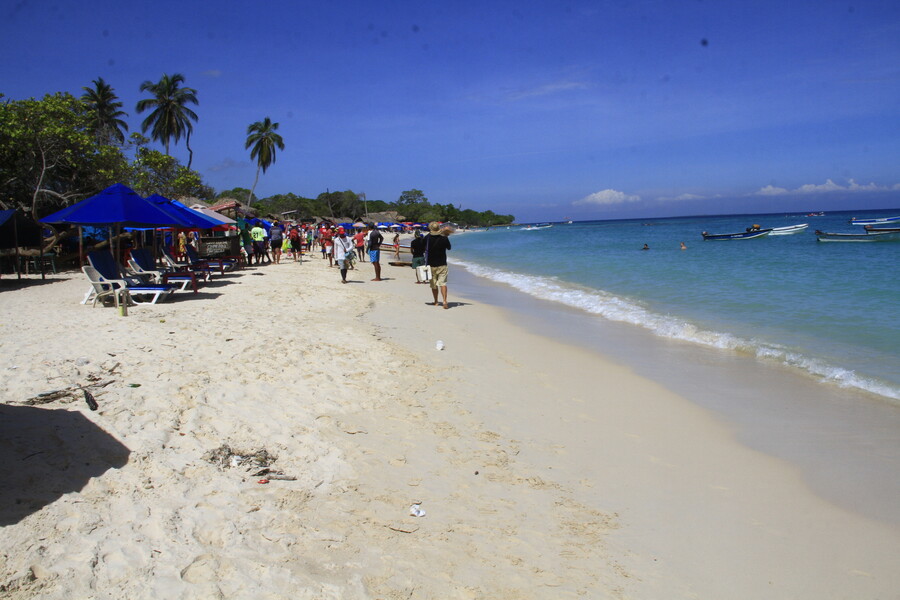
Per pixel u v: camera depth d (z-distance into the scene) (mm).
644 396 6961
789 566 3611
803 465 5062
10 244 15492
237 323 9406
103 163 23984
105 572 2996
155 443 4523
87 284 14602
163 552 3225
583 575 3428
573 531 3918
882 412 6352
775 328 10625
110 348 7152
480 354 8734
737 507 4328
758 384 7449
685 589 3357
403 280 19172
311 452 4758
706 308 12992
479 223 183500
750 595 3320
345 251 17000
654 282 18219
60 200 24641
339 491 4188
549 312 13211
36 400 5152
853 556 3725
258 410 5504
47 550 3090
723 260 26047
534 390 7055
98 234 21891
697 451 5352
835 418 6191
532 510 4168
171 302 11695
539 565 3500
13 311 10023
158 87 47875
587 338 10312
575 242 56594
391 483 4395
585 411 6383
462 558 3500
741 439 5641
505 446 5285
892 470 4945
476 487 4453
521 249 45906
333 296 13609
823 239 38625
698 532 3973
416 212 147750
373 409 5906
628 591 3311
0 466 3842
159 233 22000
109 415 4941
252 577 3096
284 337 8477
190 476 4117
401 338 9336
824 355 8719
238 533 3494
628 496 4461
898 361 8312
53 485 3727
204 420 5113
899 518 4184
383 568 3312
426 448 5086
